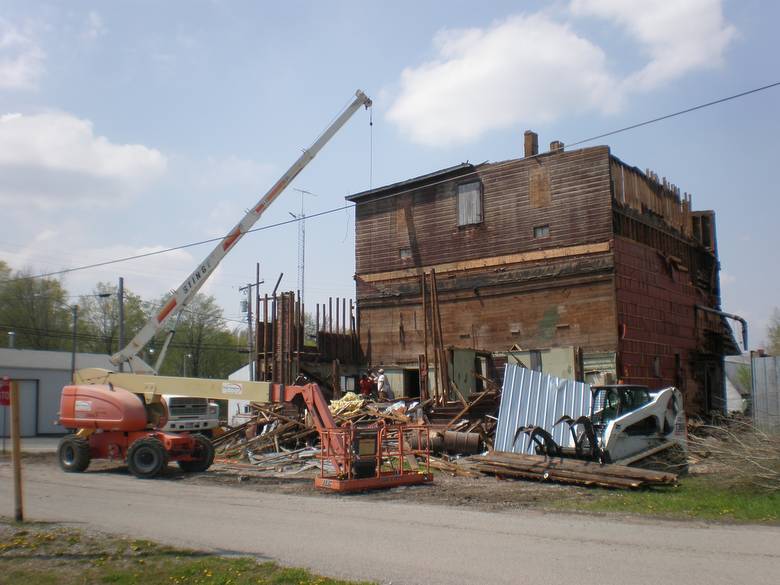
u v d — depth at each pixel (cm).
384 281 3416
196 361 6906
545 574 760
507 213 3038
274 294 3200
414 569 786
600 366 2686
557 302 2841
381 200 3481
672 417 1798
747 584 719
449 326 3158
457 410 2450
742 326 3628
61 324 5534
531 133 3070
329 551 880
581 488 1498
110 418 1847
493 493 1426
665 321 3081
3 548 885
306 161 3052
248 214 2828
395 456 1659
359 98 3266
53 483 1630
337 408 2498
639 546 905
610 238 2725
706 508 1205
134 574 761
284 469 1895
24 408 4038
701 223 3762
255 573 759
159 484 1612
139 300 6438
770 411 2392
